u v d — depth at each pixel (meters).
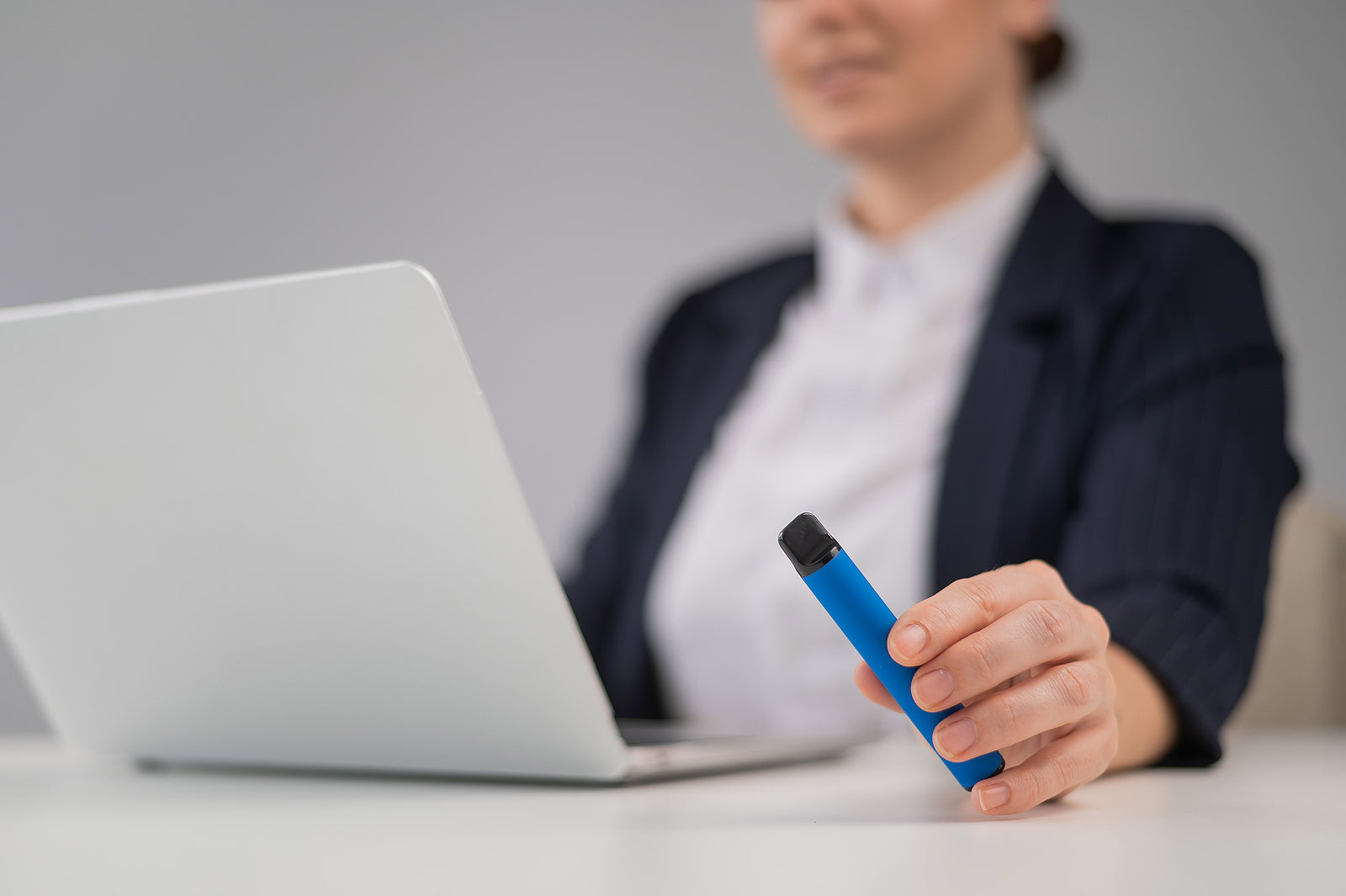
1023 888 0.31
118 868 0.34
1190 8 1.96
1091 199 1.99
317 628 0.51
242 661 0.54
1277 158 1.93
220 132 2.24
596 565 1.34
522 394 2.22
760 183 2.14
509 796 0.51
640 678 1.20
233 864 0.35
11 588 0.59
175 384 0.49
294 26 2.25
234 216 2.25
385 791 0.53
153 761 0.64
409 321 0.43
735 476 1.21
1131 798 0.49
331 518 0.48
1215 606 0.73
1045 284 1.07
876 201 1.26
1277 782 0.55
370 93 2.25
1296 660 1.06
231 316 0.46
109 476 0.52
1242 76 1.94
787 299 1.33
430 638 0.49
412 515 0.46
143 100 2.23
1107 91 1.98
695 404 1.33
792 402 1.21
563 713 0.49
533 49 2.22
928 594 1.03
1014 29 1.17
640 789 0.52
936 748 0.42
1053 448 1.00
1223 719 0.61
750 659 1.16
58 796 0.53
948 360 1.14
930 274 1.17
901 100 1.11
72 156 2.22
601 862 0.35
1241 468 0.85
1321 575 1.07
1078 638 0.44
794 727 1.13
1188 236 1.05
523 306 2.22
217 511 0.50
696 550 1.20
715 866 0.34
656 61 2.18
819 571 0.42
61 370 0.51
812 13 1.10
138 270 2.23
